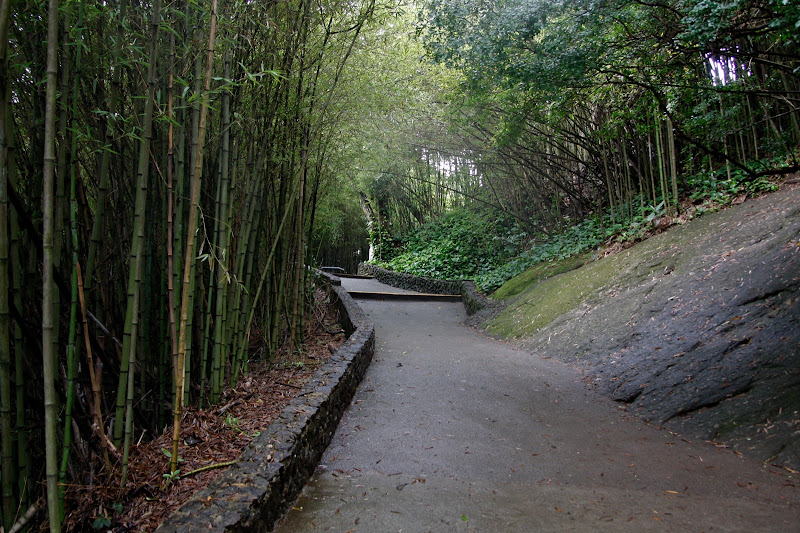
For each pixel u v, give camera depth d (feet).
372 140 21.52
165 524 5.21
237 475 6.46
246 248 11.80
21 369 6.31
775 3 9.82
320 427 9.16
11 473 5.89
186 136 9.76
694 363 12.18
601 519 6.79
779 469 8.17
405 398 12.84
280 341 16.06
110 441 7.49
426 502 7.38
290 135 12.85
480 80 14.79
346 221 56.65
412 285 39.27
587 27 12.22
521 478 8.34
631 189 25.35
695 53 13.23
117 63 6.95
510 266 30.17
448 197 44.73
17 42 6.87
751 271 14.11
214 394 10.08
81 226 8.17
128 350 6.95
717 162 22.67
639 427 10.71
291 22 11.55
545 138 26.86
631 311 16.28
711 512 6.90
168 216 7.77
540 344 18.35
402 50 19.90
